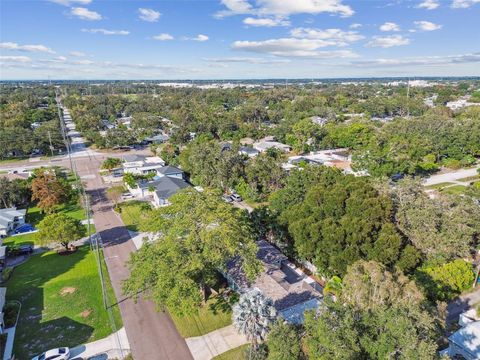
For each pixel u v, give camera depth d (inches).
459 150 3095.5
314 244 1318.9
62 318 1177.4
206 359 1002.7
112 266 1517.0
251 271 1115.3
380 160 2640.3
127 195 2463.1
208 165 2508.6
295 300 1166.3
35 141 3634.4
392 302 802.2
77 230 1616.6
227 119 4692.4
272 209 1760.6
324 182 1712.6
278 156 3038.9
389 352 703.1
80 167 3243.1
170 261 1094.4
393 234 1230.9
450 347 979.3
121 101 7116.1
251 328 866.1
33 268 1509.6
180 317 1112.2
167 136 4626.0
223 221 1176.2
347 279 877.2
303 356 805.9
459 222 1322.6
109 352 1027.9
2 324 1114.7
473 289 1305.4
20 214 2015.3
